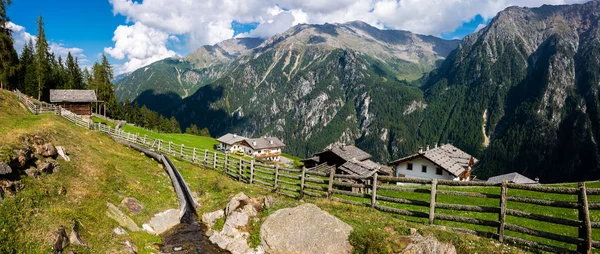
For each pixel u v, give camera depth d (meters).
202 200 20.95
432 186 15.91
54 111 54.06
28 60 94.94
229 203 17.52
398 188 17.09
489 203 28.69
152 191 21.34
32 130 22.92
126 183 20.78
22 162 14.61
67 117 52.62
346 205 17.95
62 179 16.80
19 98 50.06
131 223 16.31
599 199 29.58
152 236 15.76
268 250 14.41
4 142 15.32
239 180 28.11
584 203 12.24
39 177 15.36
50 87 97.62
